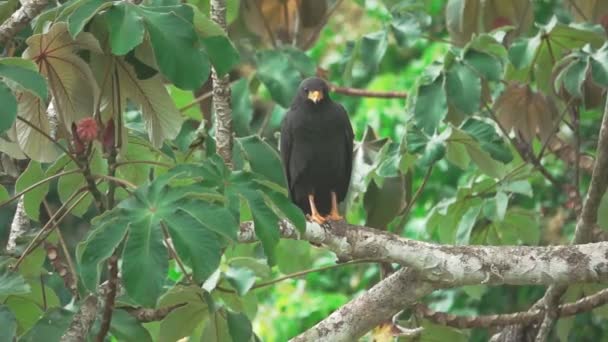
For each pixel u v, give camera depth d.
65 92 8.27
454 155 11.26
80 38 7.89
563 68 11.53
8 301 9.46
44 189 9.33
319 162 11.54
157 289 6.96
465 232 11.95
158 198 7.22
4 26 8.81
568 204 11.85
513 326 11.65
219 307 9.26
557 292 10.83
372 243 9.09
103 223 7.17
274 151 9.64
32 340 8.16
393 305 9.45
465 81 10.88
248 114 12.43
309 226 9.02
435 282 9.21
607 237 11.63
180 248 7.02
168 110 8.47
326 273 19.62
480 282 9.06
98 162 9.81
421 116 10.85
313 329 9.59
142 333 8.53
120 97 8.31
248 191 7.61
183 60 7.46
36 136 8.55
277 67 12.34
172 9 7.66
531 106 12.10
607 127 10.02
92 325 8.42
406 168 11.28
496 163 11.08
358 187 11.76
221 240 7.80
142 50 7.98
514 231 12.52
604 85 10.76
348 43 13.41
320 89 11.43
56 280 10.12
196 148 10.96
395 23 12.65
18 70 7.29
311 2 13.70
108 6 7.46
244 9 13.57
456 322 11.27
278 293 19.44
